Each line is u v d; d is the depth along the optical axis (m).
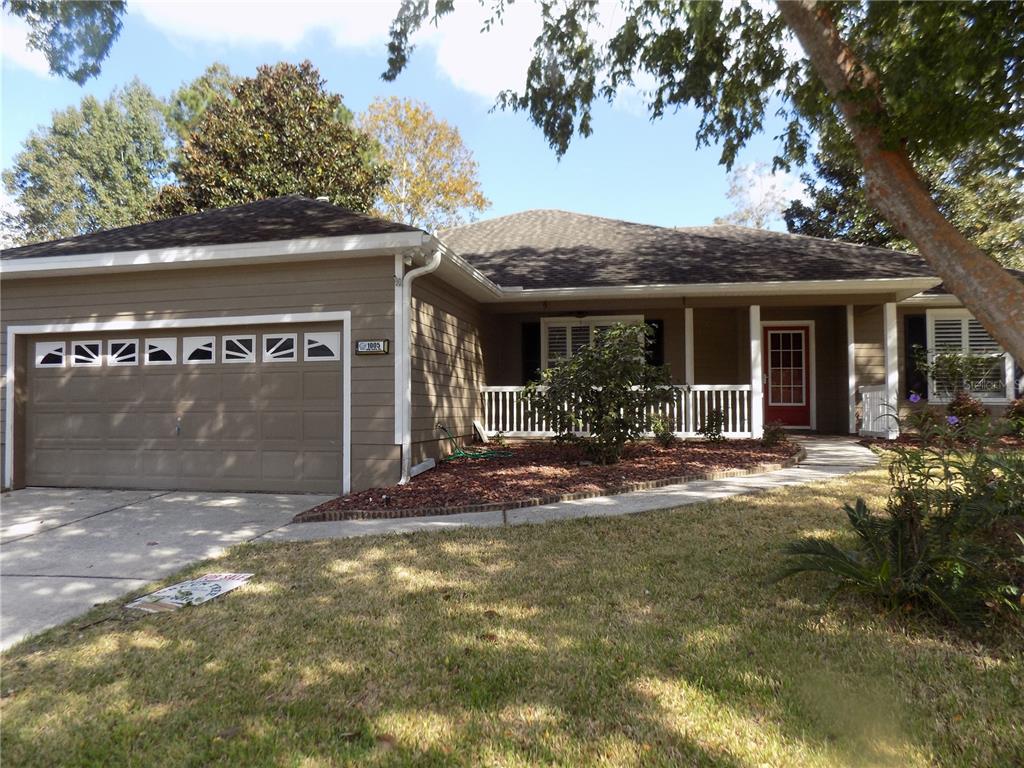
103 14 6.70
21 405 8.93
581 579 4.36
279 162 22.75
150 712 2.74
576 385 8.63
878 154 4.67
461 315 10.81
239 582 4.49
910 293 11.46
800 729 2.51
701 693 2.80
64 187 33.19
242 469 8.36
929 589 3.45
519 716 2.65
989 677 2.90
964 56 4.41
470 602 3.97
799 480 7.73
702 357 13.43
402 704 2.76
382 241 7.57
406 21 6.62
